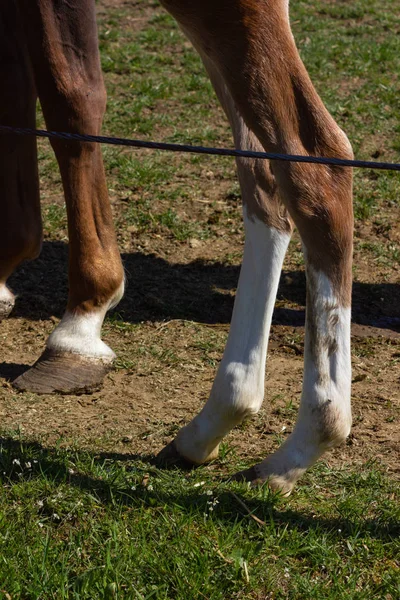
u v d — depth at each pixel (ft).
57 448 13.82
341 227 11.76
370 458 13.91
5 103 17.24
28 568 10.80
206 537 11.46
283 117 11.72
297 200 11.75
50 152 29.45
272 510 12.17
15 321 19.39
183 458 13.44
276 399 16.06
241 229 24.45
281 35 11.57
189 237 23.91
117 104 33.63
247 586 10.73
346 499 12.55
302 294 21.33
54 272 21.99
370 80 36.65
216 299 20.85
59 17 15.40
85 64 15.80
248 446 14.37
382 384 16.87
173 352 18.10
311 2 48.49
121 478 12.84
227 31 11.51
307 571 11.16
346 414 12.10
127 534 11.55
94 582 10.59
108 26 44.45
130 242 23.63
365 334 19.38
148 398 16.11
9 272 18.83
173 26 44.45
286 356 18.26
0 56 16.98
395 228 24.29
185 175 27.81
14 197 17.92
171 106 33.86
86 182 16.24
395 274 22.18
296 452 12.46
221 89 13.23
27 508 12.03
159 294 20.92
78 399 16.08
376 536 11.76
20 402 15.83
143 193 26.45
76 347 16.56
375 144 30.07
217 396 12.92
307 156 11.47
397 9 47.75
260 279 12.89
